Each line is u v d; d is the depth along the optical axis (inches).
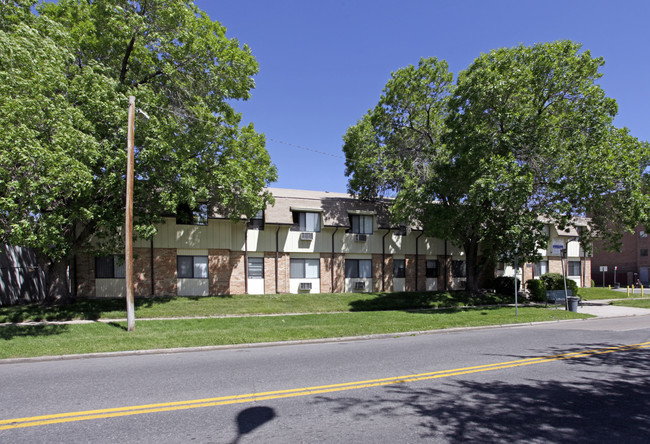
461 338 485.4
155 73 672.4
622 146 806.5
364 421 198.1
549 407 221.8
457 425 193.6
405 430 186.7
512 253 756.0
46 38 511.5
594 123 776.9
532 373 300.0
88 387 260.7
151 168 629.9
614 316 772.0
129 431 183.9
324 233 986.1
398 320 622.8
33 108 436.5
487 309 816.3
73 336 468.1
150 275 812.6
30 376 295.4
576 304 789.9
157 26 631.8
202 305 736.3
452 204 860.6
